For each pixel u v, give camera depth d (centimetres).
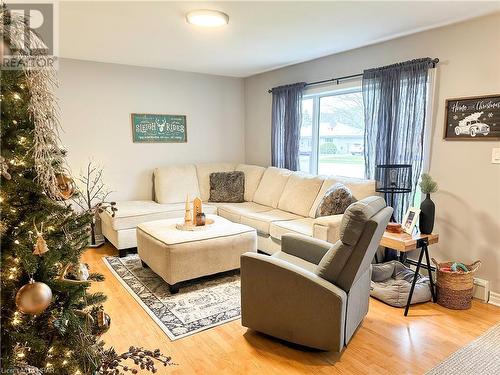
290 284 210
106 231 431
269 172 473
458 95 296
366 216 191
